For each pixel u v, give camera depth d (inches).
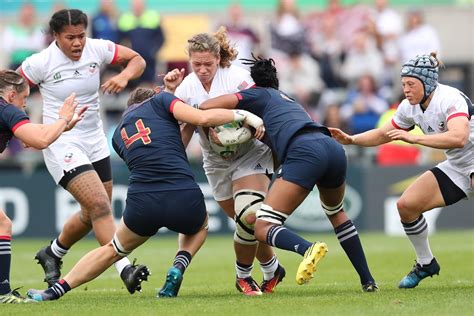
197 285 1445.6
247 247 1264.8
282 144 1177.4
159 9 3255.4
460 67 3341.5
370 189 2566.4
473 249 2026.3
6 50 2844.5
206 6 3270.2
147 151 1189.1
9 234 1218.0
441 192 1289.4
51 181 2486.5
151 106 1221.7
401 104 1307.8
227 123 1196.5
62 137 1364.4
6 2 3152.1
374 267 1695.4
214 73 1250.6
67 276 1217.4
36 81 1380.4
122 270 1261.1
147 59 2689.5
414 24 2970.0
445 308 1059.3
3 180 2481.5
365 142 1325.0
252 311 1055.0
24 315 1056.8
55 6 3014.3
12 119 1173.7
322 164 1157.7
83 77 1385.3
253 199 1240.2
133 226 1192.8
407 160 2657.5
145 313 1055.0
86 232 1422.2
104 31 2682.1
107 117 2706.7
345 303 1110.4
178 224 1192.8
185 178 1190.9
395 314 1015.6
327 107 2709.2
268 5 3292.3
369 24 2945.4
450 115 1230.3
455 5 3341.5
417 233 1296.8
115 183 2497.5
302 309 1063.0
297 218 2546.8
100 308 1108.5
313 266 1099.9
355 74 2891.2
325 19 2974.9
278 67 2881.4
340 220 1236.5
